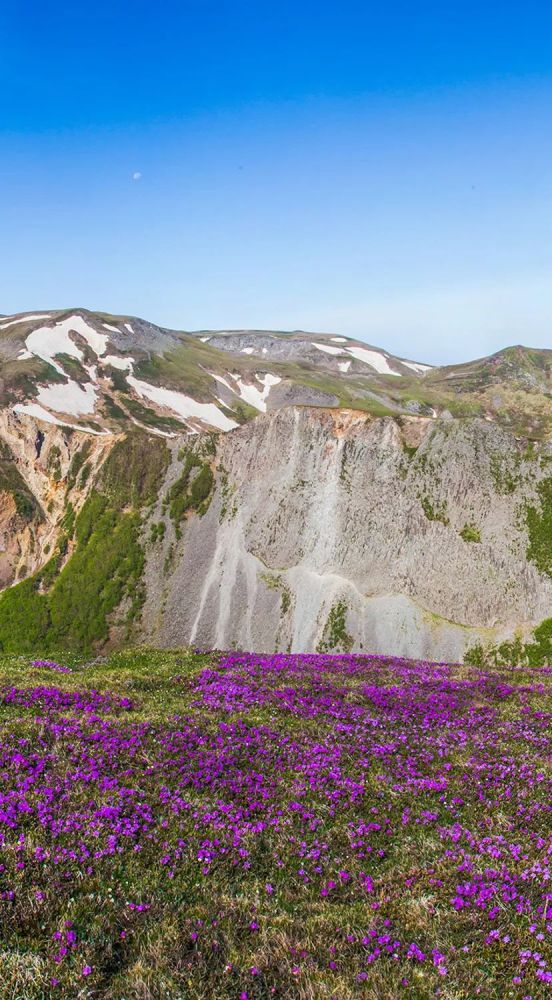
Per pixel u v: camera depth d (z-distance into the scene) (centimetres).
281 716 2261
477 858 1359
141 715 2116
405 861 1386
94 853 1295
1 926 1057
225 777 1706
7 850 1252
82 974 980
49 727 1859
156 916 1143
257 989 992
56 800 1476
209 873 1304
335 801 1636
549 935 1094
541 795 1678
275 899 1243
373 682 2842
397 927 1141
